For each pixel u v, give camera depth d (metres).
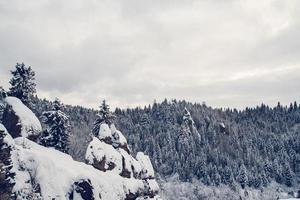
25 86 74.50
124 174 70.19
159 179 165.50
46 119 75.44
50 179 52.12
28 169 52.22
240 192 181.50
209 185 181.88
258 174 197.75
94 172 62.66
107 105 85.94
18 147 53.28
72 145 118.31
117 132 77.00
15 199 48.66
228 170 190.12
